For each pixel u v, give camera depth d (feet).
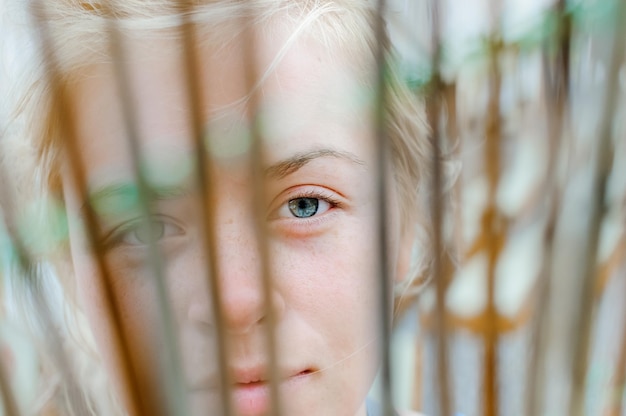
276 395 0.78
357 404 1.31
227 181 1.03
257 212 0.80
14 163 1.30
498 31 0.77
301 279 1.23
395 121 1.28
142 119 1.00
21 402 1.01
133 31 1.06
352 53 1.24
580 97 0.78
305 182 1.23
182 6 1.06
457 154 0.82
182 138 1.00
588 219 0.77
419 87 0.87
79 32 1.14
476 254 0.83
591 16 0.76
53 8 1.17
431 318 0.84
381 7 0.79
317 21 1.25
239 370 1.11
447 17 0.77
